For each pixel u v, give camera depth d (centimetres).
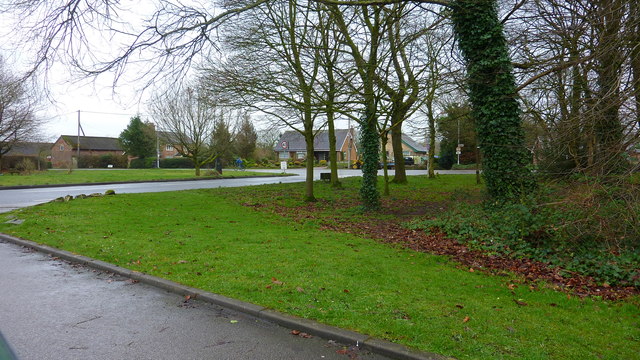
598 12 802
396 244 883
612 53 757
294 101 1224
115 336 432
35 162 4075
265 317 479
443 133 3067
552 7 1023
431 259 753
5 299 541
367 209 1345
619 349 402
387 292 557
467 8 992
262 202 1552
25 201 1630
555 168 856
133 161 5584
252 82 1201
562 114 871
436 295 552
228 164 5575
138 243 834
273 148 7362
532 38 1085
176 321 474
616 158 667
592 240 742
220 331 448
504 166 999
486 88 1014
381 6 1127
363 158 1355
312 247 822
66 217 1134
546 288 600
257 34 1273
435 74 1176
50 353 392
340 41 1248
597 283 628
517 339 419
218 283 585
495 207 1002
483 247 820
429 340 411
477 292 571
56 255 776
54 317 482
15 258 765
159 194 1689
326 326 444
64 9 728
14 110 3105
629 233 707
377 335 423
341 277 618
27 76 754
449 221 998
